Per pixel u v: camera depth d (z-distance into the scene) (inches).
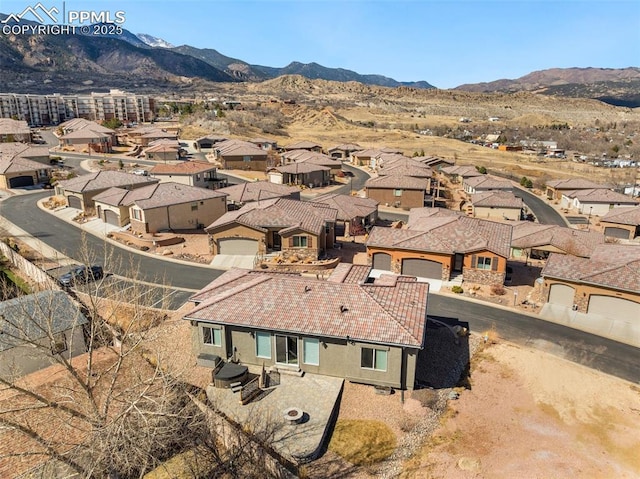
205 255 2033.7
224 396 1073.5
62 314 1179.9
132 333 1034.1
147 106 7116.1
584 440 985.5
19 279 1649.9
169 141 4569.4
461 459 909.8
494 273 1748.3
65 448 855.7
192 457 886.4
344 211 2405.3
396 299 1199.6
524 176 4586.6
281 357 1166.3
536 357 1285.7
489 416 1045.8
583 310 1553.9
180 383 1025.5
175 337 1318.9
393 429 988.6
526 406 1088.2
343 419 1015.0
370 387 1115.3
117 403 970.7
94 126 5049.2
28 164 3201.3
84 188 2532.0
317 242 1935.3
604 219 2706.7
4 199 2819.9
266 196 2647.6
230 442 914.7
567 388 1158.3
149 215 2234.3
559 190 3563.0
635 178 4471.0
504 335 1405.0
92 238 2192.4
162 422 826.2
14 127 4768.7
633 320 1485.0
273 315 1154.0
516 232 2214.6
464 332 1391.5
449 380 1178.0
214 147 4505.4
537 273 1926.7
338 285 1230.9
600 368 1248.2
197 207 2412.6
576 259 1647.4
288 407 1034.7
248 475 847.7
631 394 1144.2
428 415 1032.2
